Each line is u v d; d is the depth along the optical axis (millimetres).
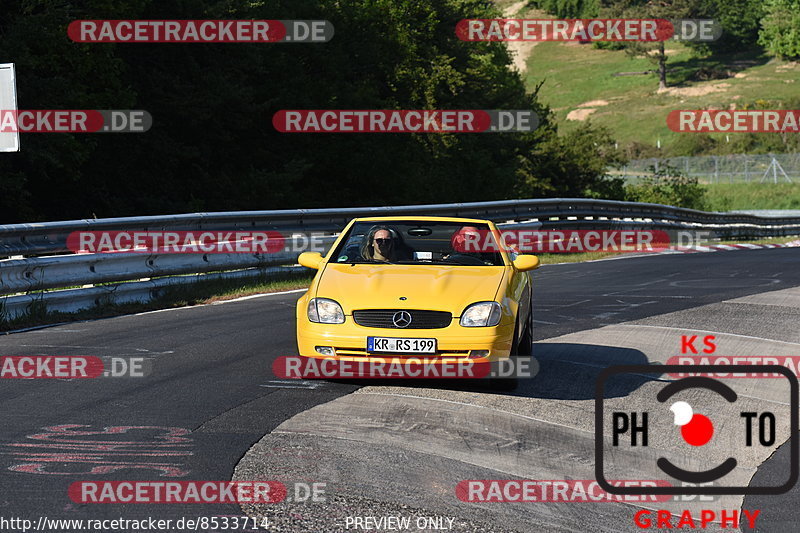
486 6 120250
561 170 122938
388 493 12148
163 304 29672
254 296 32625
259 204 78188
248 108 77062
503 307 17797
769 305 30844
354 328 17531
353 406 16547
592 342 23656
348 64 93688
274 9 81625
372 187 90375
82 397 16812
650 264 48781
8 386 17656
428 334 17328
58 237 27688
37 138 59594
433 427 15398
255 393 17359
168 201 72562
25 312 25938
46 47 60875
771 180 181375
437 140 97438
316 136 86812
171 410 15992
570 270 45344
